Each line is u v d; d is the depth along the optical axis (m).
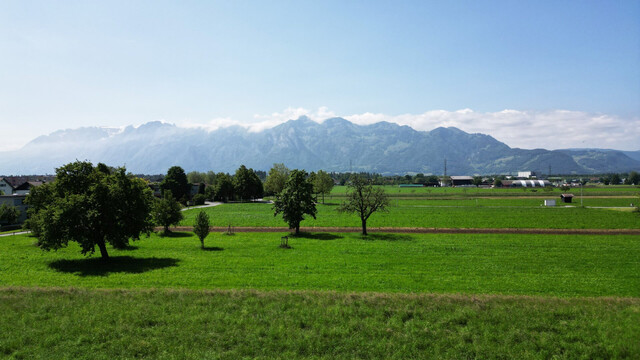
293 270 33.53
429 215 81.94
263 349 17.17
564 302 23.11
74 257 39.97
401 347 17.53
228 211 98.75
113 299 23.52
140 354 16.75
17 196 71.94
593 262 36.62
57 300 23.19
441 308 22.00
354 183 57.59
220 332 18.98
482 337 18.56
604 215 78.12
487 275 31.94
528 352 17.19
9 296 23.72
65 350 17.08
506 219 73.56
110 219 37.56
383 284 29.06
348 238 52.91
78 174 39.31
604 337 18.28
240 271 33.19
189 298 23.70
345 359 16.53
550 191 183.62
